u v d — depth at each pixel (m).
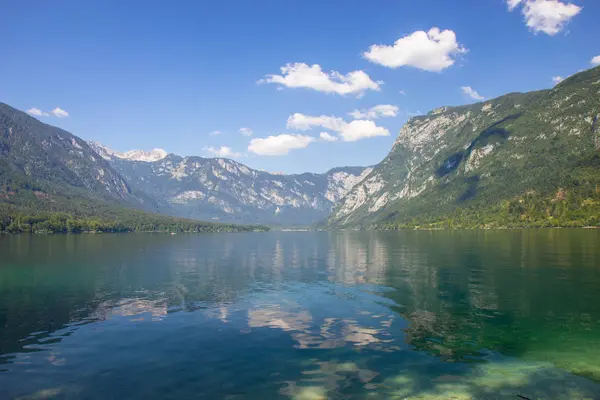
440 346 31.34
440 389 23.73
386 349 30.64
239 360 28.44
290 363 27.78
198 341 32.91
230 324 38.19
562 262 81.94
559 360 28.30
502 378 25.27
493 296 50.06
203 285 62.12
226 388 23.84
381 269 79.25
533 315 40.44
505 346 31.23
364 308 44.50
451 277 65.62
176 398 22.52
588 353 29.72
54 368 27.17
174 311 43.88
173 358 28.91
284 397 22.64
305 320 39.44
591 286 55.47
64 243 175.62
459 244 146.75
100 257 110.31
